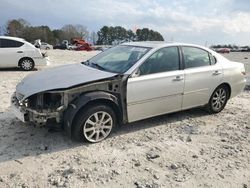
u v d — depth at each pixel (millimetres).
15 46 13672
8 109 6762
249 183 4156
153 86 5633
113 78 5195
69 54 30047
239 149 5215
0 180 3926
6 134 5340
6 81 10609
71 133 5035
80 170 4250
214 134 5852
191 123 6395
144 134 5676
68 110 4879
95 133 5164
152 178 4133
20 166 4301
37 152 4738
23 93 4969
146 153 4879
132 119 5578
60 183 3896
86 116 4973
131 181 4039
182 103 6234
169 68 5918
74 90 4906
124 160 4609
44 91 4801
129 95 5371
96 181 4000
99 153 4805
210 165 4586
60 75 5363
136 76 5445
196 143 5383
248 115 7168
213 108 6953
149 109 5730
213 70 6617
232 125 6406
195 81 6293
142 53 5777
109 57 6176
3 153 4648
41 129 5590
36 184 3873
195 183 4070
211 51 6789
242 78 7316
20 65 13828
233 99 8742
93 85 5051
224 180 4188
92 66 5965
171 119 6570
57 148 4906
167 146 5188
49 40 90375
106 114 5199
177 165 4520
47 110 4836
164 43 6141
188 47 6340
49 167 4309
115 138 5426
